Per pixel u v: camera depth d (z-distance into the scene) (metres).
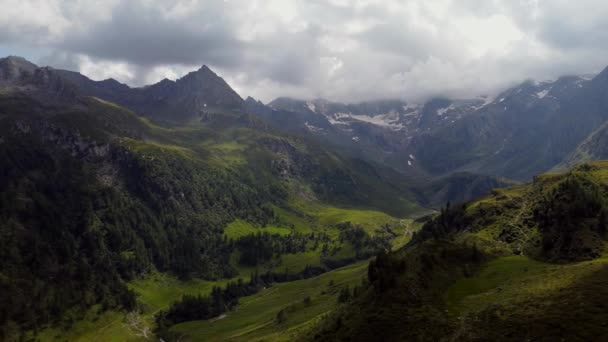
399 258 169.75
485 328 116.81
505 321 116.44
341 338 134.88
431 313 131.62
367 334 130.50
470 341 113.62
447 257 167.12
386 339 126.44
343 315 151.62
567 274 135.25
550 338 104.19
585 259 168.75
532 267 161.50
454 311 131.88
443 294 144.00
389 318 133.12
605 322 102.75
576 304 112.69
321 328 160.12
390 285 145.88
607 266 132.62
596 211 195.88
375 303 141.88
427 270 154.88
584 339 100.00
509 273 156.75
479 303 133.38
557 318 109.56
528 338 107.00
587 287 119.69
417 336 123.06
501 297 132.62
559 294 120.50
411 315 132.25
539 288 129.50
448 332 121.31
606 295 113.12
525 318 114.50
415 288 143.88
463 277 156.62
